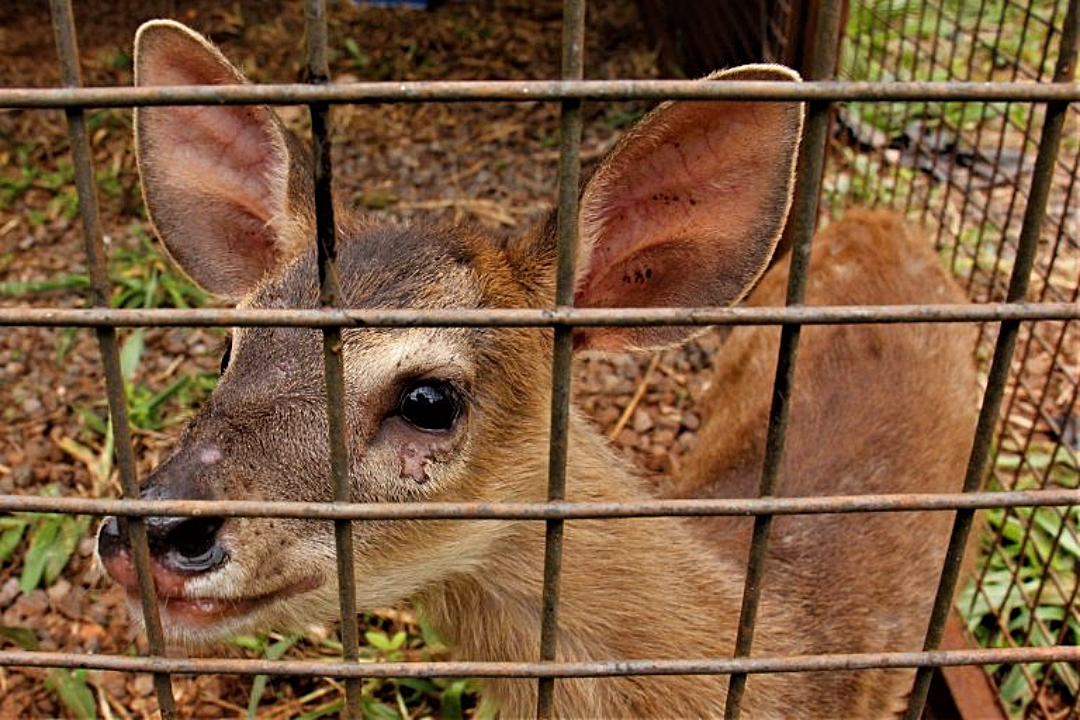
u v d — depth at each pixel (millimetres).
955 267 1503
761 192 718
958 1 1721
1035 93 532
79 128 523
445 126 1989
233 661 615
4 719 999
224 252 864
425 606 859
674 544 862
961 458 1102
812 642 902
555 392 575
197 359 1432
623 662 629
